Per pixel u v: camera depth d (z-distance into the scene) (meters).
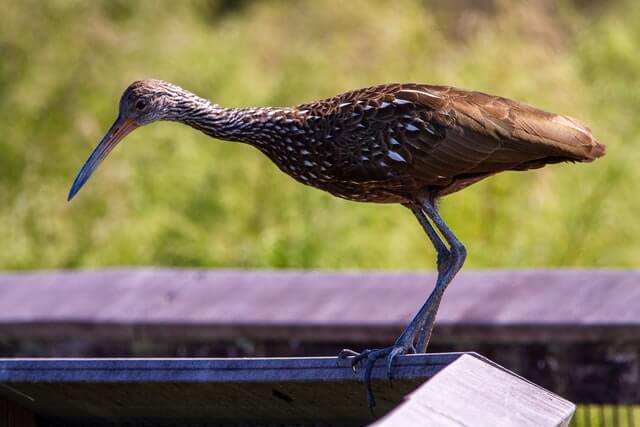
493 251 16.95
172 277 12.23
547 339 10.32
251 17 23.47
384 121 8.70
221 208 18.17
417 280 11.34
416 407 5.01
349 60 19.80
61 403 7.03
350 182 8.95
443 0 23.08
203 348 11.43
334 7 21.00
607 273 10.80
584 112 18.83
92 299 12.02
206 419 7.08
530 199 17.39
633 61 20.09
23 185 19.80
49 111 20.81
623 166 17.31
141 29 21.83
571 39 21.33
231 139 9.38
